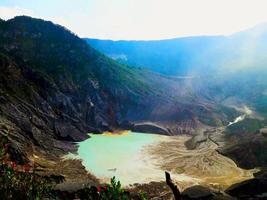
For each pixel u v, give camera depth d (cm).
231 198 2231
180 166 6000
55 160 5850
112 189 1367
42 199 1391
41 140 6456
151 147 7606
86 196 1991
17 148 5062
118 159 6306
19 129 6091
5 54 9075
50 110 8106
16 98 7244
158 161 6325
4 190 1295
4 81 7550
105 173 5353
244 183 2453
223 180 5219
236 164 6181
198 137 8350
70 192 2030
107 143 7756
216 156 6675
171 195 4391
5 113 6228
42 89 8825
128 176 5262
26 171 1723
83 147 7150
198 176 5428
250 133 7825
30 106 7331
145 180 5081
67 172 5134
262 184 2420
